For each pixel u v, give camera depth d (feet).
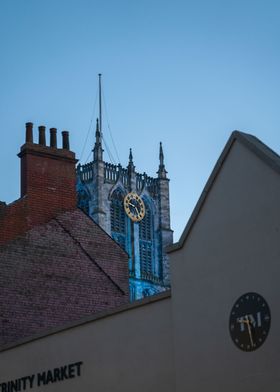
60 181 122.21
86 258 120.16
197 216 72.95
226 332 68.33
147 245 543.39
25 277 112.88
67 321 114.11
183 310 72.54
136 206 542.98
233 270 68.80
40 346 88.69
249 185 68.85
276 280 65.05
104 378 79.87
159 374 74.54
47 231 117.91
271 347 64.23
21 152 121.19
